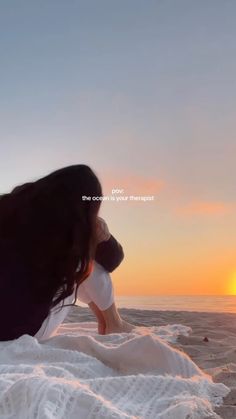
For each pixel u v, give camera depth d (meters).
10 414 1.34
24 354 1.89
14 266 2.05
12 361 1.86
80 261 2.14
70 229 2.10
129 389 1.59
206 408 1.53
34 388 1.36
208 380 1.74
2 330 2.05
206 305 15.69
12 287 2.04
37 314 2.08
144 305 15.11
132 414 1.46
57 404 1.34
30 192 2.17
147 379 1.63
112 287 2.70
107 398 1.54
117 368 1.93
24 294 2.05
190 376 1.83
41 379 1.40
